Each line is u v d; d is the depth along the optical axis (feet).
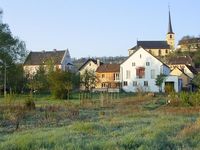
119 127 73.15
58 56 381.40
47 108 128.47
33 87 247.50
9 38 245.65
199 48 490.08
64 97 216.74
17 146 49.42
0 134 68.69
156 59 309.22
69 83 216.95
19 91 260.83
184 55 449.89
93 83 291.79
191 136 57.31
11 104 132.36
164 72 310.24
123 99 190.19
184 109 125.08
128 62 315.58
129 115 104.27
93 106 146.92
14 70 251.19
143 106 146.00
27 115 105.70
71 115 105.50
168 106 141.79
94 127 69.26
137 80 311.88
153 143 50.21
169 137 56.54
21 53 256.11
